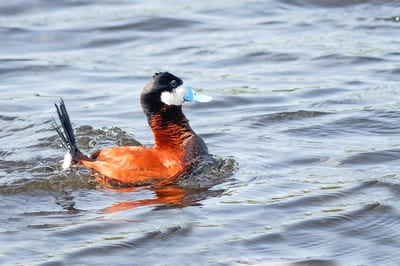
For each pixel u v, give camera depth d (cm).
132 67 2031
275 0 2531
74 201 1224
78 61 2091
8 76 1986
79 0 2564
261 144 1470
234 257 1023
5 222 1152
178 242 1068
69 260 1020
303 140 1488
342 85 1828
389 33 2206
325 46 2112
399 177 1272
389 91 1767
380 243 1059
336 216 1134
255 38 2211
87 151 1460
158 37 2262
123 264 1009
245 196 1220
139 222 1133
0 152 1451
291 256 1025
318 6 2477
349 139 1483
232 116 1653
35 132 1565
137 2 2570
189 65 2031
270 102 1736
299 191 1233
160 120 1304
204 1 2566
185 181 1281
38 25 2353
